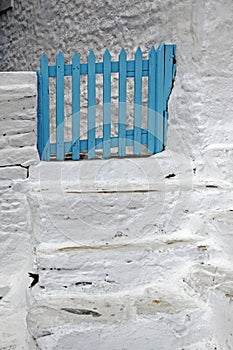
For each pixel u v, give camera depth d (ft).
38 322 7.79
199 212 9.87
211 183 10.48
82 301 8.61
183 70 11.33
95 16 14.24
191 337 8.13
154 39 12.42
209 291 8.16
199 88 11.03
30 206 10.03
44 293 8.86
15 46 19.48
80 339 7.75
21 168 10.57
